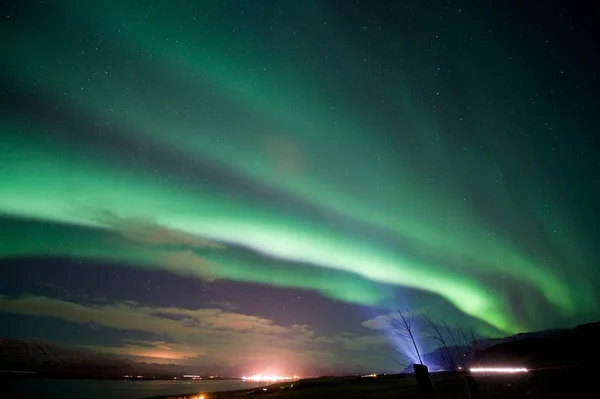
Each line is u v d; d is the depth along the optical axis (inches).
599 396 440.5
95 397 1560.0
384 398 765.9
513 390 533.0
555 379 534.6
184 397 1187.3
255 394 1077.1
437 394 607.5
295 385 1169.4
